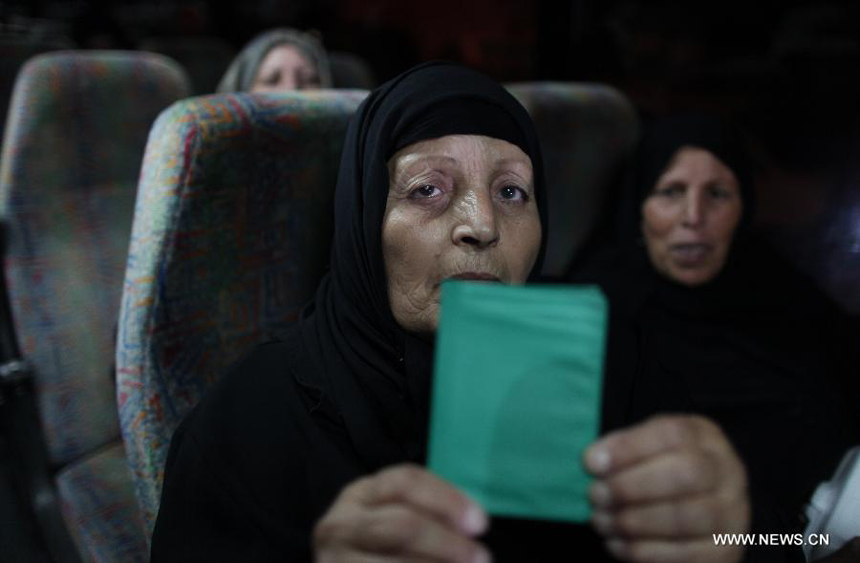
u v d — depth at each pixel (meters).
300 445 0.74
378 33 4.02
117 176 1.39
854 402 1.61
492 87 0.75
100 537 1.11
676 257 1.54
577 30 3.08
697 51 3.20
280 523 0.72
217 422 0.76
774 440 1.46
